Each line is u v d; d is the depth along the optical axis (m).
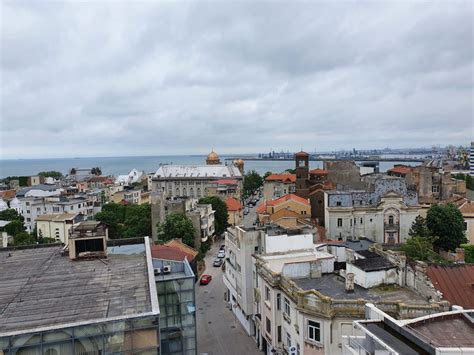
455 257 70.12
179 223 89.38
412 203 86.81
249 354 47.53
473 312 21.42
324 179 122.50
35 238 104.12
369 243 59.88
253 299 52.38
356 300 32.22
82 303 26.45
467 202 92.56
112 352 22.36
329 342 32.62
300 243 47.09
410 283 37.22
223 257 90.56
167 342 31.19
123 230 110.50
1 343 20.80
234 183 169.62
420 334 19.02
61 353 21.66
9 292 28.66
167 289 31.02
